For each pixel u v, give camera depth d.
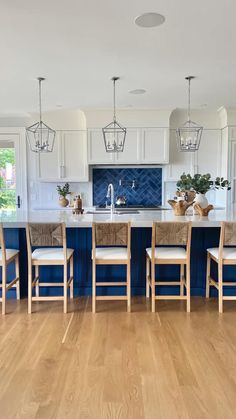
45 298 3.08
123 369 2.14
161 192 6.10
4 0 2.16
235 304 3.30
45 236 3.02
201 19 2.45
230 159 5.52
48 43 2.84
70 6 2.24
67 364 2.20
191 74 3.71
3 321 2.90
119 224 2.99
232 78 3.86
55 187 6.06
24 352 2.35
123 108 5.45
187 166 5.86
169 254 3.08
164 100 4.93
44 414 1.73
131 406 1.79
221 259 3.05
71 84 4.09
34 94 4.58
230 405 1.79
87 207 5.90
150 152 5.65
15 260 3.39
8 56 3.13
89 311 3.12
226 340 2.54
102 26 2.54
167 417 1.71
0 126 5.91
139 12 2.33
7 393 1.90
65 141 5.75
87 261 3.52
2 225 3.02
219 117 5.75
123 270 3.51
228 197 5.58
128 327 2.77
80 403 1.81
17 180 6.00
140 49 2.99
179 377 2.05
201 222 3.12
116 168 6.08
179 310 3.14
